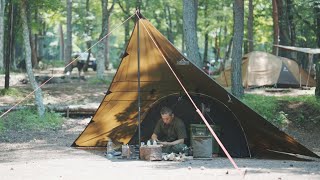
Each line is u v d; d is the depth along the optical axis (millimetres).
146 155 10422
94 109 17875
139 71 11172
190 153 10945
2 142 13164
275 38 27547
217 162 10180
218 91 11359
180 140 11031
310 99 18266
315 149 13734
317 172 8547
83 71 38406
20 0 16641
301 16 26484
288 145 11492
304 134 15875
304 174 8203
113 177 7977
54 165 9516
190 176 8016
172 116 11164
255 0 32406
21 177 7980
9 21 20562
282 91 22844
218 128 11531
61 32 54281
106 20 27766
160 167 9266
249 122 11555
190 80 11680
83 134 12281
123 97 11977
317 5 19609
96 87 25109
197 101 12109
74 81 28234
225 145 11781
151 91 12070
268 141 11766
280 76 24469
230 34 36656
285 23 26875
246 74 24484
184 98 12156
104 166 9398
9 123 15445
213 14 33938
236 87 18500
